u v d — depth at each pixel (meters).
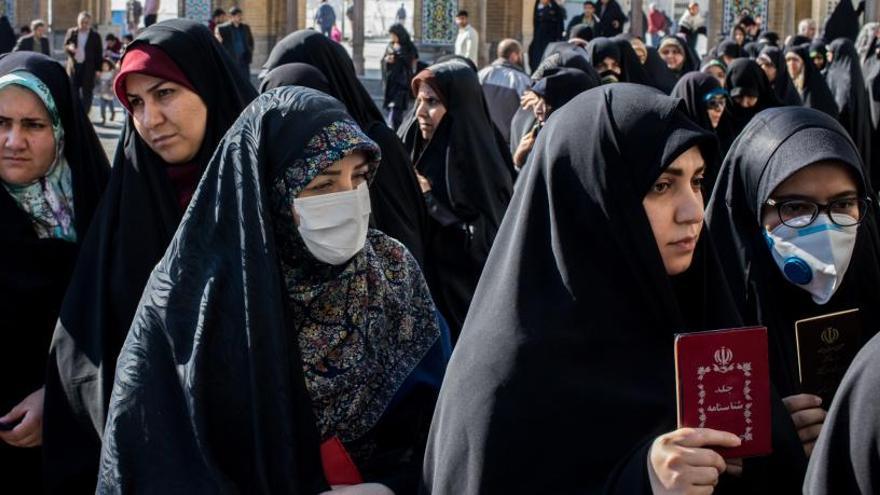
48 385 3.73
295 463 2.96
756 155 3.68
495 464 2.85
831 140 3.58
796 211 3.60
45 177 4.12
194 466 2.92
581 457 2.83
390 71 19.11
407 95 19.11
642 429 2.84
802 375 3.29
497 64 11.16
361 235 3.20
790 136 3.61
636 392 2.86
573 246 2.94
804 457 3.12
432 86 6.49
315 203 3.13
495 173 6.50
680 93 8.59
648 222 2.93
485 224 6.36
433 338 3.44
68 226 4.16
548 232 2.97
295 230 3.16
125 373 3.01
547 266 2.96
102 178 4.29
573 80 6.96
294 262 3.21
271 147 3.13
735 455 2.78
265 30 29.09
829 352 3.31
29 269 4.07
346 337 3.25
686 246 2.99
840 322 3.32
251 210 3.06
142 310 3.07
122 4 42.94
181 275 3.06
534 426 2.84
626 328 2.90
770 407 2.81
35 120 4.07
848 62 13.23
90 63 21.31
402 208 5.50
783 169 3.58
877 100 13.93
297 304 3.21
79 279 3.79
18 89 4.04
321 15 30.52
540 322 2.89
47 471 3.69
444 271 6.20
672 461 2.69
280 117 3.14
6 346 4.04
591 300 2.90
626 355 2.89
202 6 29.00
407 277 3.45
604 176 2.93
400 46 19.02
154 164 3.95
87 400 3.65
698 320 3.23
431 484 3.06
